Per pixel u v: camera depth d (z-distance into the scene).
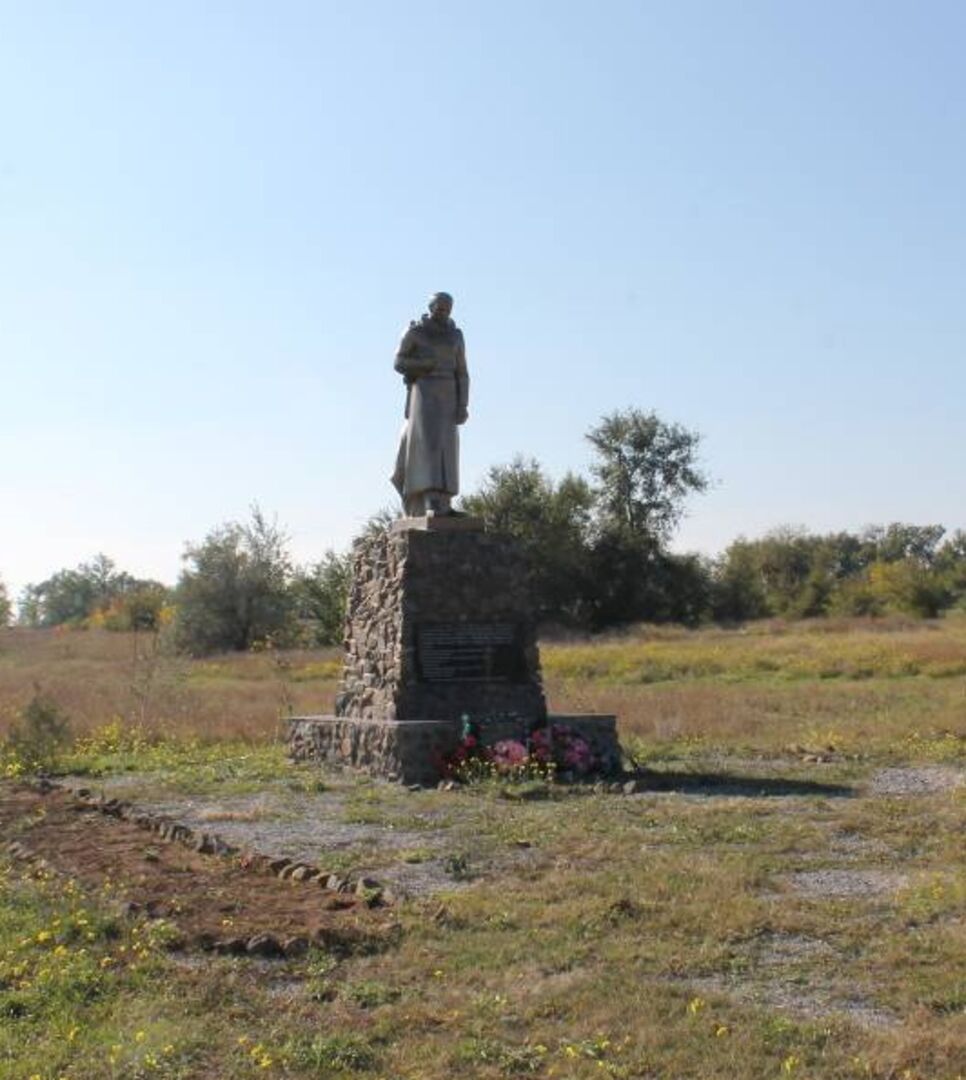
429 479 19.17
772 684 32.62
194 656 53.44
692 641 49.53
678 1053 7.08
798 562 109.62
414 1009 7.84
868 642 42.38
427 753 17.38
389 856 12.38
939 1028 7.32
